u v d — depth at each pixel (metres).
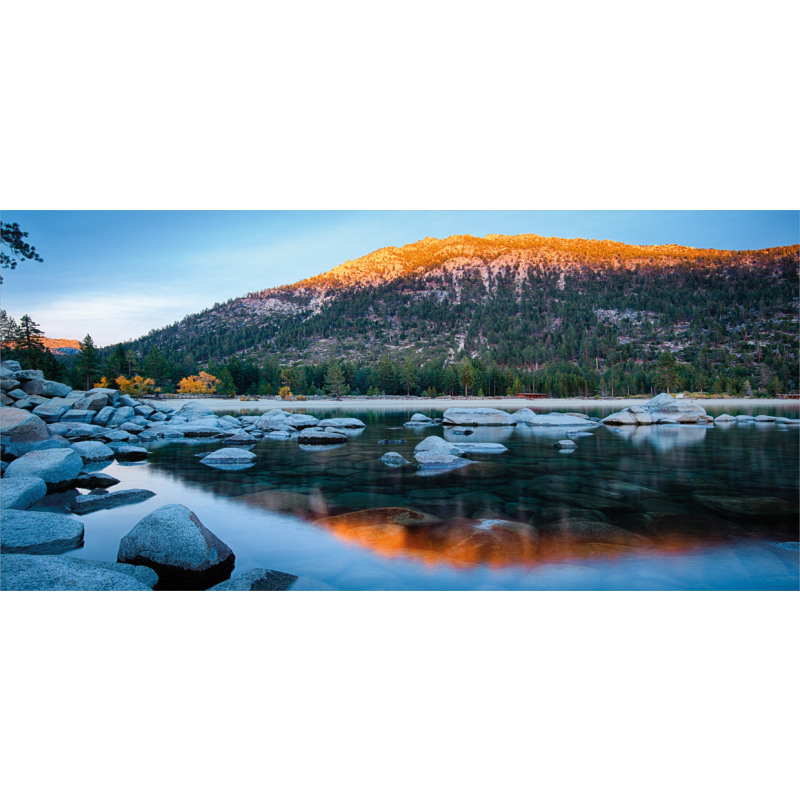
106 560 5.26
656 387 89.94
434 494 8.32
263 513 7.07
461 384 87.75
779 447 15.45
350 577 4.70
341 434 18.06
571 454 13.70
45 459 9.40
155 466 11.93
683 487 8.88
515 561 5.05
